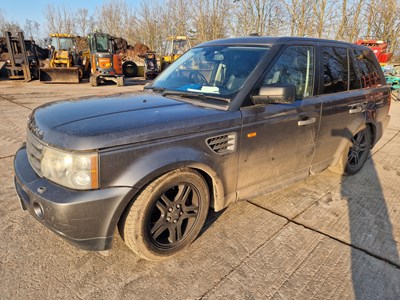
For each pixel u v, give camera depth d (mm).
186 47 21594
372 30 21578
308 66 3201
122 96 2949
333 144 3648
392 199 3617
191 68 3293
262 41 3053
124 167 2008
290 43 3049
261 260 2496
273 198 3537
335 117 3492
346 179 4172
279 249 2639
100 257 2455
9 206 3119
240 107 2566
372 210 3352
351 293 2195
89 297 2068
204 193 2516
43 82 16625
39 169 2143
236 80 2754
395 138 6473
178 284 2213
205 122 2342
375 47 13016
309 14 19953
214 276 2305
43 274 2250
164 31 39531
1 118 7133
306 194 3672
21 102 9641
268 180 3002
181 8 30781
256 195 2934
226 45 3262
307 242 2748
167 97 2865
